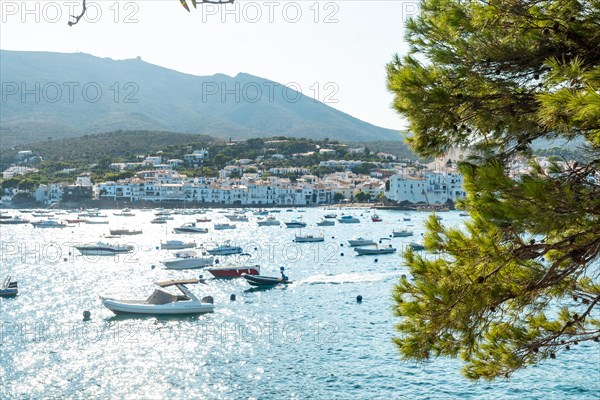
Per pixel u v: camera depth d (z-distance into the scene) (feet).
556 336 29.01
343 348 128.77
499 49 26.50
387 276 232.94
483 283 25.70
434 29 27.91
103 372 113.70
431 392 101.65
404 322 27.61
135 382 108.17
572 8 25.82
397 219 613.93
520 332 30.09
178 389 104.78
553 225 21.34
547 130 25.70
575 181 23.57
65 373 112.88
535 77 26.48
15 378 109.60
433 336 26.50
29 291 206.80
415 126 28.99
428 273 26.55
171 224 577.84
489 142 28.94
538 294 26.43
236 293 200.13
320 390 103.71
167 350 128.77
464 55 27.04
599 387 101.65
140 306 164.45
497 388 102.37
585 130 21.88
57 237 445.37
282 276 217.77
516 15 26.40
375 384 105.81
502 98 27.17
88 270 263.70
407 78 27.14
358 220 573.74
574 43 25.64
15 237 442.91
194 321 157.69
